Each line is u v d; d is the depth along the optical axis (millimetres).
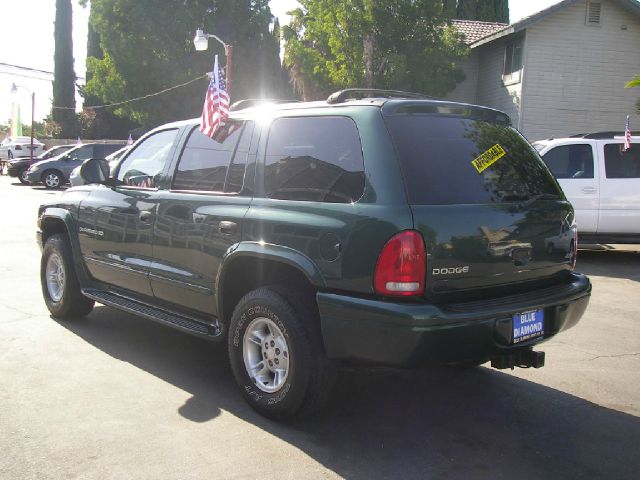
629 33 21375
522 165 4129
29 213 15148
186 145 4863
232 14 29297
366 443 3670
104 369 4781
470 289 3555
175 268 4641
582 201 9898
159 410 4055
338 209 3574
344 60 21391
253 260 4062
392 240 3334
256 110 4402
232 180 4312
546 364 5141
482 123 4098
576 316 4109
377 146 3555
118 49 28562
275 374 3936
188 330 4488
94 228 5477
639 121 21766
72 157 24359
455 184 3623
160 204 4762
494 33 21812
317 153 3850
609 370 5016
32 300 6840
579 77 21422
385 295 3357
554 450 3633
